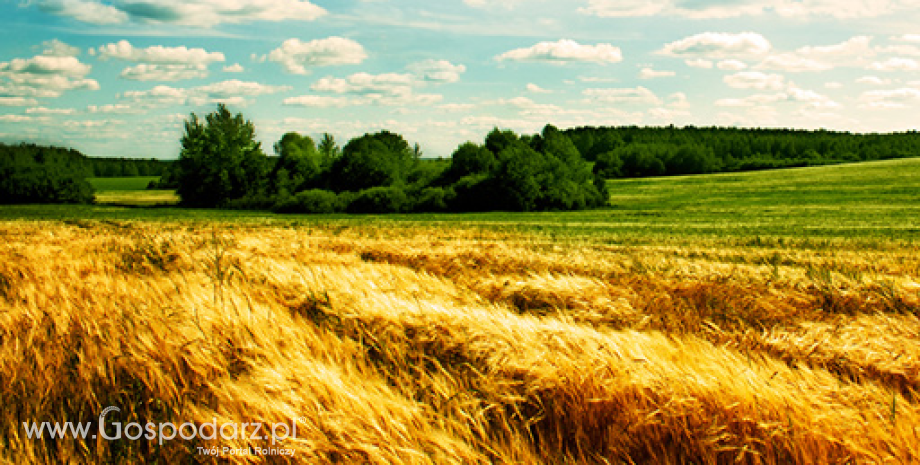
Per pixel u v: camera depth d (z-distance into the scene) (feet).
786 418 12.07
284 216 198.80
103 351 15.20
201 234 68.69
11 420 12.71
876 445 11.44
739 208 195.72
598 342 15.70
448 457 11.34
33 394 13.51
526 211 215.72
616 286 27.71
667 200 252.42
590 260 42.93
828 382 13.98
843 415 12.14
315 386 13.24
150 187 418.31
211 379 14.21
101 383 14.17
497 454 11.78
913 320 20.24
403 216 196.03
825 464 11.21
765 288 27.84
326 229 111.45
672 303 24.26
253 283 24.08
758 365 15.46
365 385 13.94
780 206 197.57
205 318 17.31
